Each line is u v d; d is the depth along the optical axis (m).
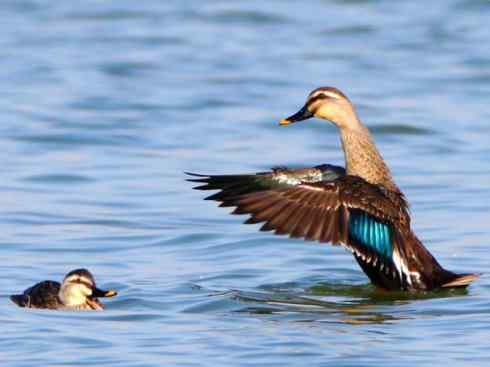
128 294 13.19
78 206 17.94
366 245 12.83
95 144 22.41
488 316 12.10
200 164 20.91
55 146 22.20
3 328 11.63
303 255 15.29
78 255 15.27
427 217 17.31
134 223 16.98
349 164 14.11
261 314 12.34
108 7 36.62
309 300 13.05
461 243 15.88
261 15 35.59
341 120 14.20
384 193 13.14
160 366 10.27
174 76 28.97
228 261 14.98
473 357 10.59
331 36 33.34
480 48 31.59
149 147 22.23
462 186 19.19
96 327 11.70
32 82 27.88
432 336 11.34
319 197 12.68
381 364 10.38
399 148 22.34
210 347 10.94
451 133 23.36
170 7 36.88
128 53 31.25
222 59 30.73
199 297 13.08
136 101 26.22
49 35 33.09
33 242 15.90
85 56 30.88
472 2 37.00
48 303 12.63
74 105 25.67
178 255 15.33
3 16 35.38
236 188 13.10
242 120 24.73
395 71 29.36
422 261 13.32
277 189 12.65
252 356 10.61
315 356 10.62
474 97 26.66
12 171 20.16
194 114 25.22
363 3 37.34
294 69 29.62
